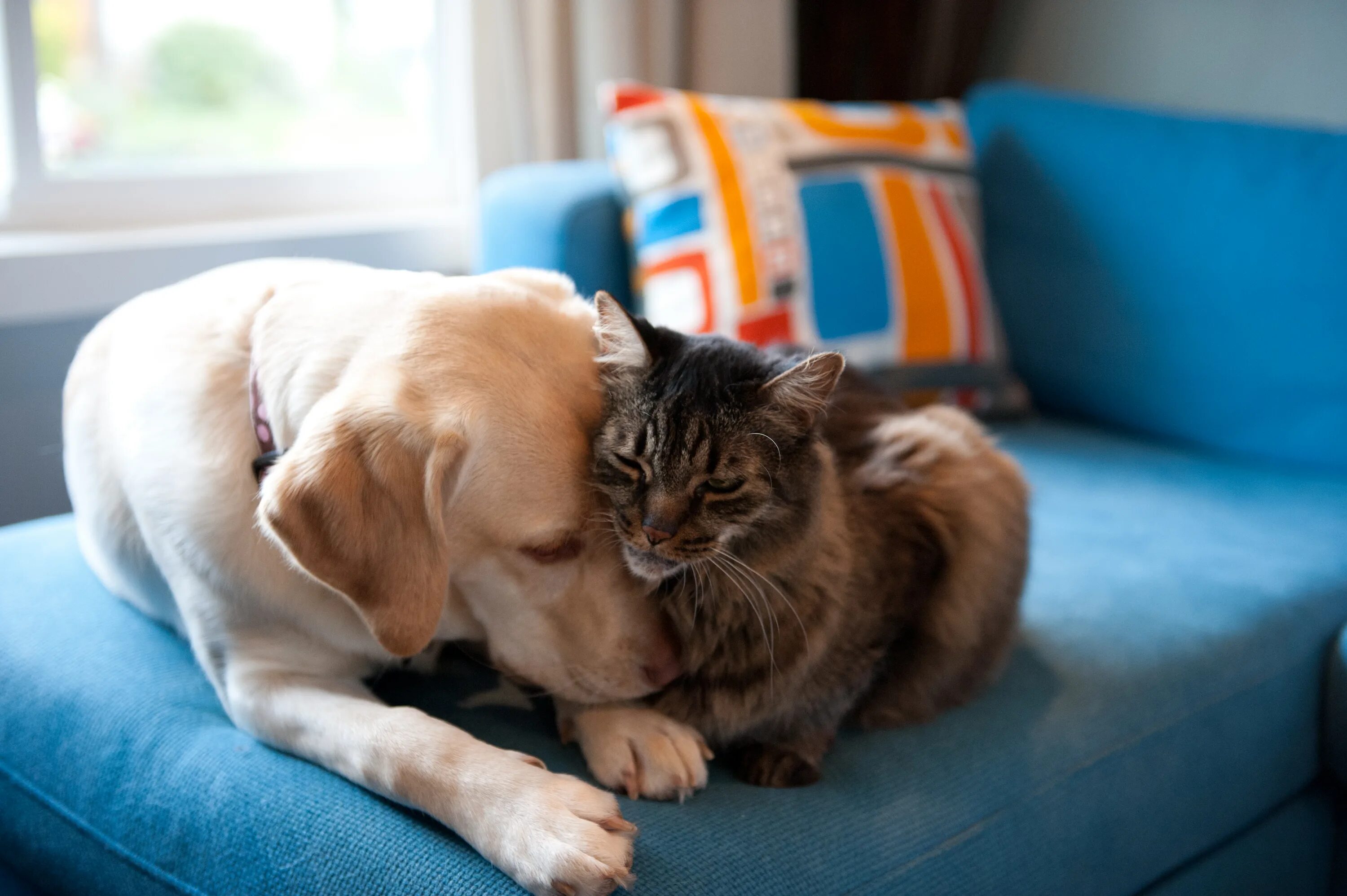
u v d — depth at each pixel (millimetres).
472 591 1177
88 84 2293
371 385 1053
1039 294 2422
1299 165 2178
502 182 2201
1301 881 1678
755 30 2652
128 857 1103
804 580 1130
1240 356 2215
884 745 1259
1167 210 2268
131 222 2225
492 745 1131
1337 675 1630
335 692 1163
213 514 1146
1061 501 2002
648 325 1229
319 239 2240
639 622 1146
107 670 1284
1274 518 1974
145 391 1229
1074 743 1316
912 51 3135
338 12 2600
